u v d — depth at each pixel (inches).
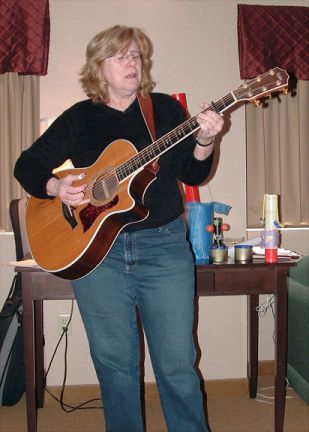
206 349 112.2
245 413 99.3
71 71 109.7
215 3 111.2
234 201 112.6
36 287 79.4
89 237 63.1
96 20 109.4
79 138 65.7
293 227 120.4
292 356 103.3
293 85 61.0
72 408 104.7
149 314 62.3
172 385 62.7
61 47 109.3
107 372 63.1
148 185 62.6
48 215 68.7
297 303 98.4
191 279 63.0
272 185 120.3
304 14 112.0
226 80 111.7
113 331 62.3
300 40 111.7
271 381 116.7
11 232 114.2
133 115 64.4
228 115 111.4
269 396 108.6
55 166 68.8
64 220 66.7
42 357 103.5
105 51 61.9
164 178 63.7
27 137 112.9
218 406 103.4
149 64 65.4
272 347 119.7
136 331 64.4
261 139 118.8
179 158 64.2
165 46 110.7
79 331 110.1
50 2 108.8
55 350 109.7
